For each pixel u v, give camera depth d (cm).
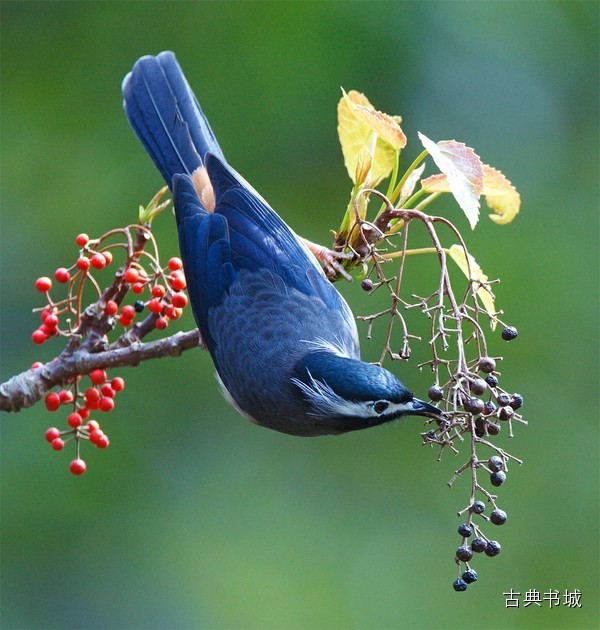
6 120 1434
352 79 1429
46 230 1387
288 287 824
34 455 1288
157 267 767
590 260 1388
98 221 1387
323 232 1403
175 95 941
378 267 734
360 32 1432
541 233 1398
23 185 1407
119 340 792
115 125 1438
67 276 771
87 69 1460
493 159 1448
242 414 857
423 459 1355
